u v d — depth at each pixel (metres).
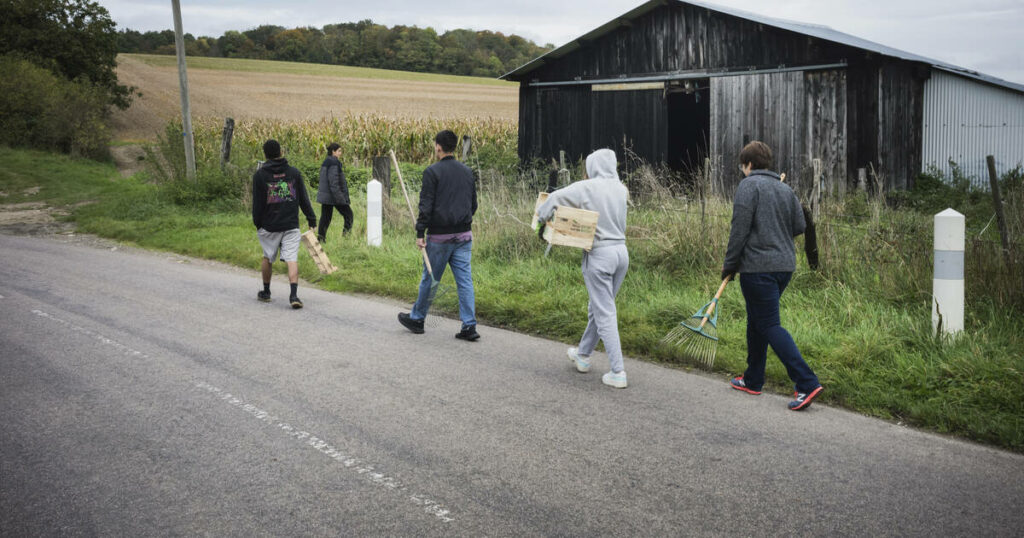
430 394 4.79
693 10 15.59
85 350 5.75
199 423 4.22
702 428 4.20
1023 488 3.44
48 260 10.31
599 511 3.19
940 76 15.31
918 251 6.91
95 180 23.31
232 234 12.34
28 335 6.19
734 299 6.75
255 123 33.56
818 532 3.01
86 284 8.56
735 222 4.61
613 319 5.05
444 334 6.50
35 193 19.55
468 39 123.81
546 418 4.35
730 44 15.13
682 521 3.10
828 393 4.74
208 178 15.51
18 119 30.39
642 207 9.80
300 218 13.57
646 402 4.66
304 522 3.09
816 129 14.10
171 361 5.49
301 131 30.48
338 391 4.82
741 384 4.91
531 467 3.64
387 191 12.44
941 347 5.26
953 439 4.07
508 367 5.44
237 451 3.83
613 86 17.67
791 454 3.82
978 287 6.19
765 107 14.72
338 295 8.30
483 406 4.55
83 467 3.62
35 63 41.81
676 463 3.70
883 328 5.75
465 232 6.25
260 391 4.81
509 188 11.40
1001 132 15.15
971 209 12.40
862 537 2.98
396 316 7.23
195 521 3.09
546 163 18.33
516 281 8.07
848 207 10.41
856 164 13.71
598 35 16.95
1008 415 4.23
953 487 3.45
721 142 15.41
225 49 121.88
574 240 4.97
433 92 77.69
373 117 30.91
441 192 6.14
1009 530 3.04
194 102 63.09
